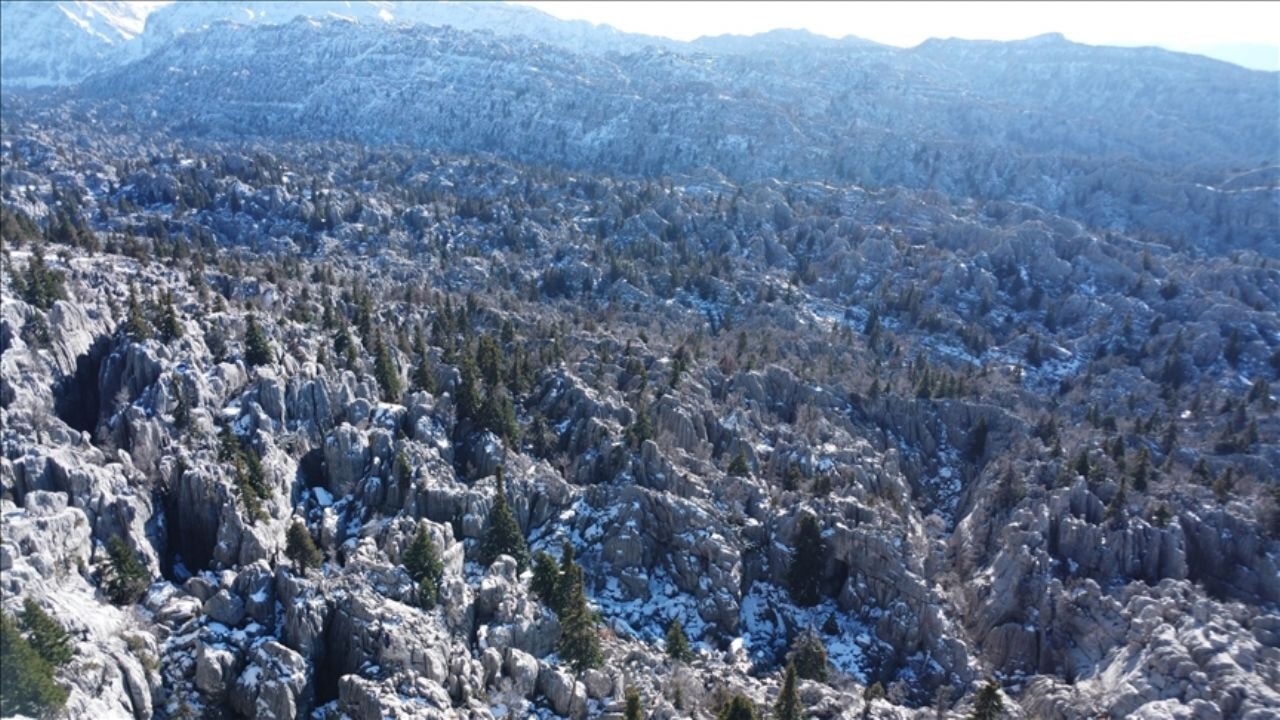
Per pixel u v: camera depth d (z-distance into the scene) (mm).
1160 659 92500
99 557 85812
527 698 84000
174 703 76438
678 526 112750
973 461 163625
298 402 116562
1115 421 168000
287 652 78750
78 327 113500
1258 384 179750
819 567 113438
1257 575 115562
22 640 64688
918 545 122250
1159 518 118562
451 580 91500
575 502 116938
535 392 148750
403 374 140625
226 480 98562
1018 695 102688
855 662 105688
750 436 146875
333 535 102812
